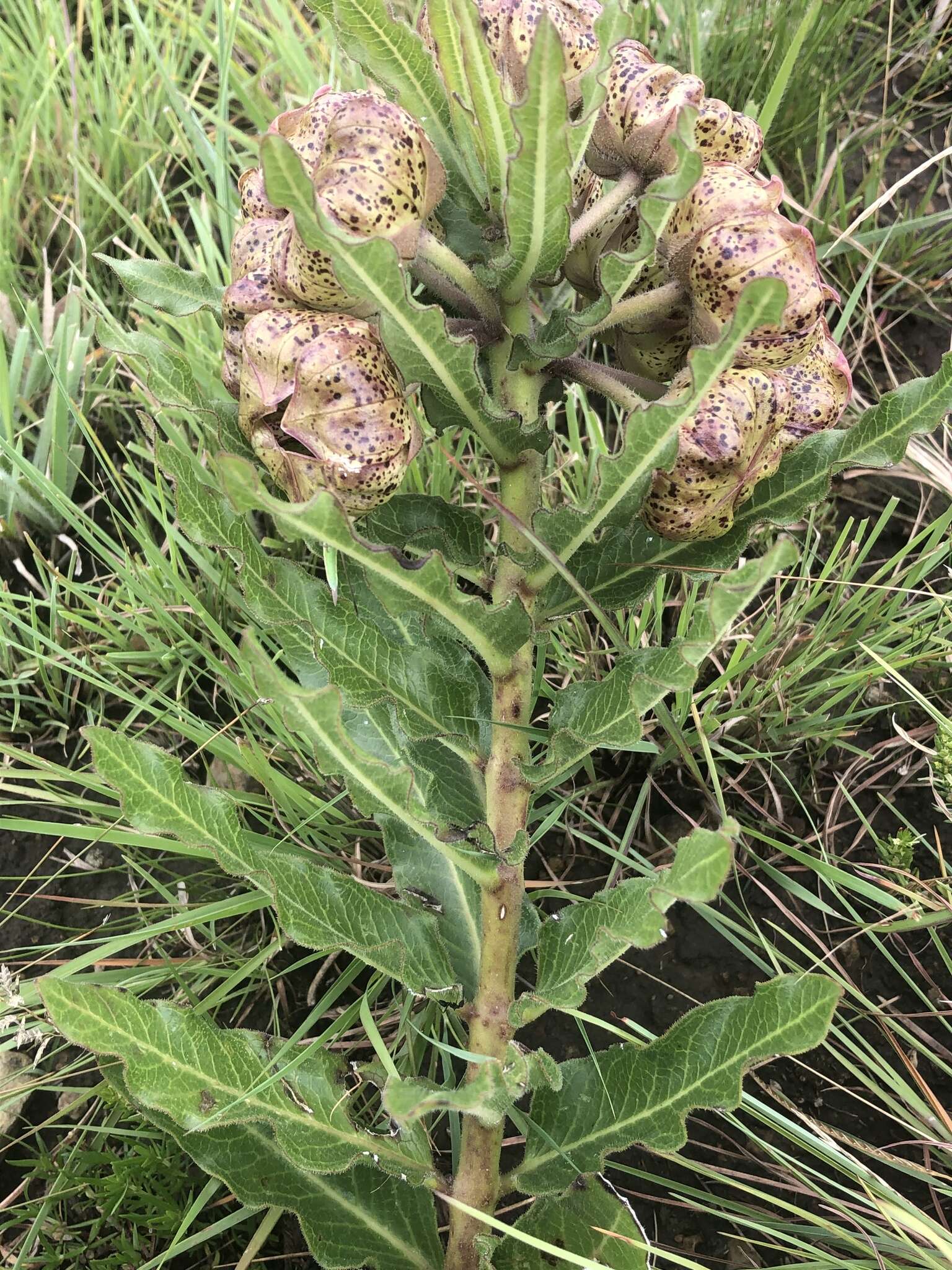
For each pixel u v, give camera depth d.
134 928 0.32
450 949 0.24
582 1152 0.22
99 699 0.35
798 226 0.20
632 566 0.23
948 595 0.32
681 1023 0.21
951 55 0.46
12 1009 0.28
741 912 0.31
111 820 0.33
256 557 0.22
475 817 0.25
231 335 0.21
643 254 0.19
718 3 0.44
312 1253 0.22
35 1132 0.28
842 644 0.34
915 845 0.33
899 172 0.45
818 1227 0.25
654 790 0.33
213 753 0.34
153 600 0.33
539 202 0.18
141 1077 0.20
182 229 0.45
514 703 0.23
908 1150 0.28
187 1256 0.27
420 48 0.19
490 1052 0.23
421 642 0.25
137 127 0.46
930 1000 0.30
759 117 0.33
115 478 0.34
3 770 0.31
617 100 0.21
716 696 0.32
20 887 0.32
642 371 0.24
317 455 0.19
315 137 0.20
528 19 0.20
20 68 0.47
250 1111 0.21
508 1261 0.22
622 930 0.19
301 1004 0.30
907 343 0.42
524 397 0.21
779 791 0.33
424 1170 0.22
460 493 0.36
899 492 0.39
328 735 0.19
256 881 0.21
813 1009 0.20
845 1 0.43
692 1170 0.28
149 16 0.46
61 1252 0.26
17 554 0.37
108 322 0.22
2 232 0.42
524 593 0.23
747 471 0.21
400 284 0.18
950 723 0.30
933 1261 0.23
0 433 0.37
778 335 0.20
